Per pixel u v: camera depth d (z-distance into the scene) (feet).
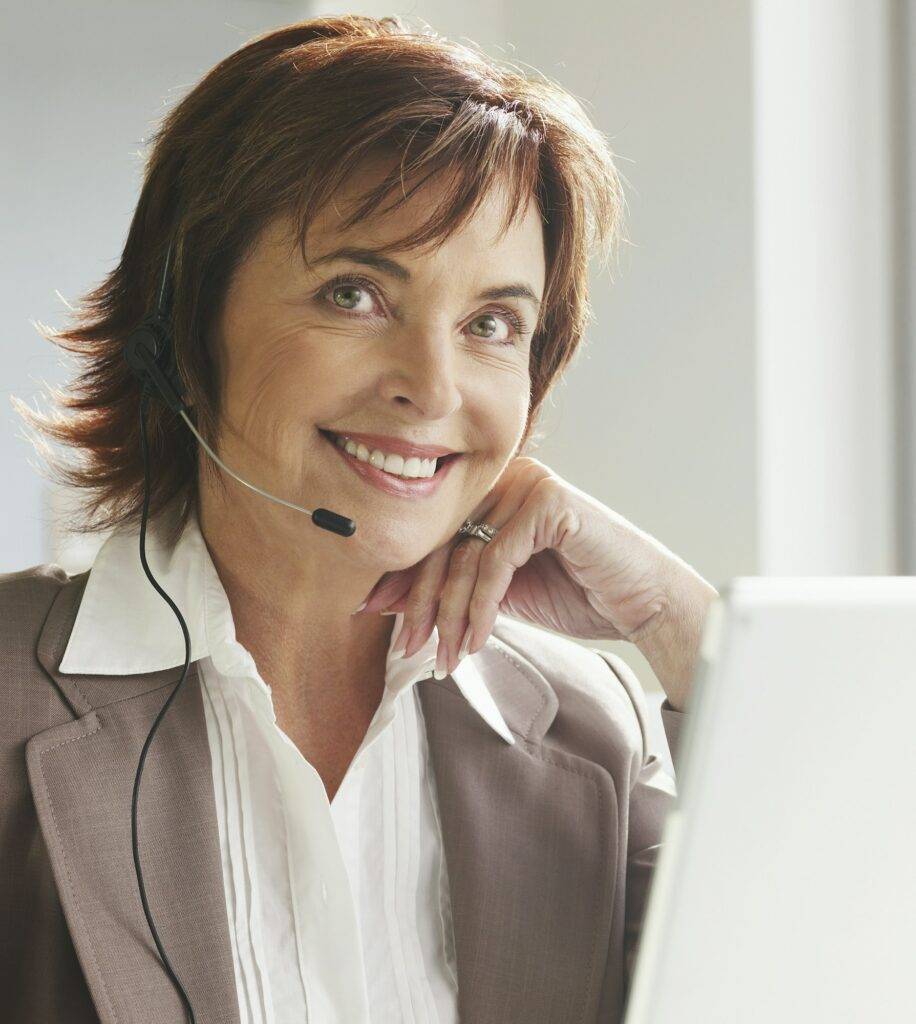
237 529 4.42
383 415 4.13
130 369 4.60
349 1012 4.27
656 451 10.59
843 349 10.21
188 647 4.17
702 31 10.03
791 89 9.88
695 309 10.23
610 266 10.81
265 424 4.17
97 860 3.97
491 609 4.79
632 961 4.91
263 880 4.34
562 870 4.71
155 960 3.93
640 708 5.39
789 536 10.01
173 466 4.68
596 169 4.57
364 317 4.09
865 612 2.34
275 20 9.96
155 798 4.14
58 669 4.22
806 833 2.41
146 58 9.57
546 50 11.00
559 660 5.34
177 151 4.37
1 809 4.01
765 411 9.86
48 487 9.14
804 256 10.01
